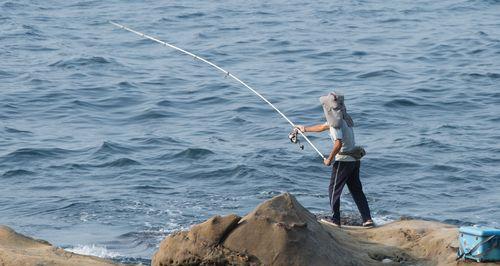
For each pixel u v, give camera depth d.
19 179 55.00
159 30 112.69
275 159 58.72
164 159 59.44
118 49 101.50
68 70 89.62
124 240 42.69
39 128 68.38
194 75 88.25
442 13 123.31
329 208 47.88
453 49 99.38
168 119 71.69
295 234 31.14
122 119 71.81
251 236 31.14
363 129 67.88
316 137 64.69
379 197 51.00
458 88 80.81
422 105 75.06
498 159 59.12
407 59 94.81
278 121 70.38
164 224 45.44
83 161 58.94
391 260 33.62
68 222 46.22
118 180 54.62
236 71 89.94
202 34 109.88
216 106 75.75
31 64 92.12
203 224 31.84
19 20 117.88
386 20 118.88
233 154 60.19
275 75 88.00
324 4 132.38
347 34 109.50
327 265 31.11
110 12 125.88
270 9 128.25
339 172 37.59
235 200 50.31
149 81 85.31
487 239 32.06
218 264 31.03
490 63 91.94
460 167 57.16
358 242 35.06
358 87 82.12
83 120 71.25
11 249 33.53
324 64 93.00
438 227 36.84
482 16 120.69
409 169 56.91
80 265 32.34
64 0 136.00
